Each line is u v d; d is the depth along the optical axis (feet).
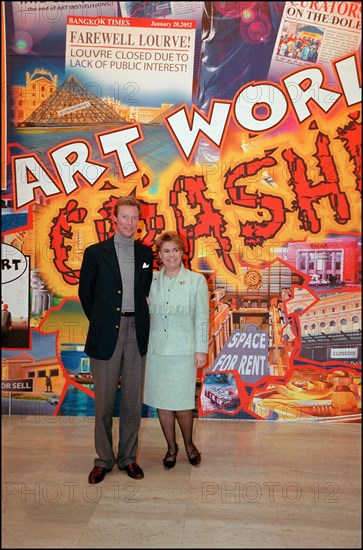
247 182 15.65
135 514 10.41
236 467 12.67
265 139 15.60
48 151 15.76
